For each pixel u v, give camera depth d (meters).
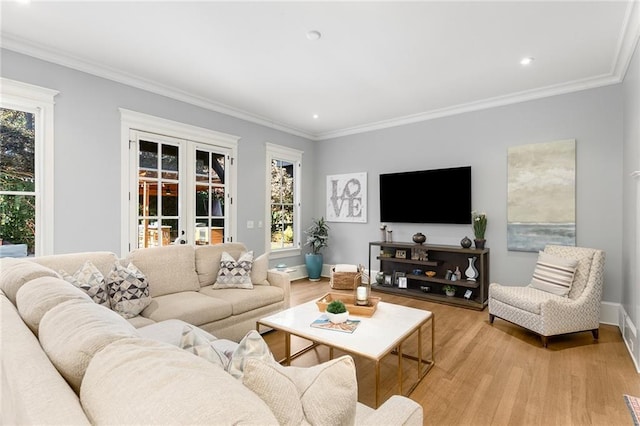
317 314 2.51
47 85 3.00
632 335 2.69
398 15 2.42
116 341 0.79
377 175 5.39
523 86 3.77
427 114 4.79
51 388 0.69
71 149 3.15
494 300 3.46
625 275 3.23
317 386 0.86
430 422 1.86
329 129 5.79
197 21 2.52
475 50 2.94
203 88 3.91
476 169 4.38
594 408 1.98
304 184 6.02
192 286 3.11
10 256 2.87
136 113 3.61
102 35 2.73
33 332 1.11
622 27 2.55
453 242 4.59
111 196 3.44
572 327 2.96
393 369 2.50
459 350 2.83
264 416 0.55
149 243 3.79
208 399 0.54
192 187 4.21
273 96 4.16
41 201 2.99
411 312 2.54
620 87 3.44
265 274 3.44
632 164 2.91
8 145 2.89
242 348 1.02
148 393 0.57
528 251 3.97
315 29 2.62
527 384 2.27
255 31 2.65
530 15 2.40
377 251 5.40
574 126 3.70
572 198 3.68
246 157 4.95
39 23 2.55
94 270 2.39
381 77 3.55
